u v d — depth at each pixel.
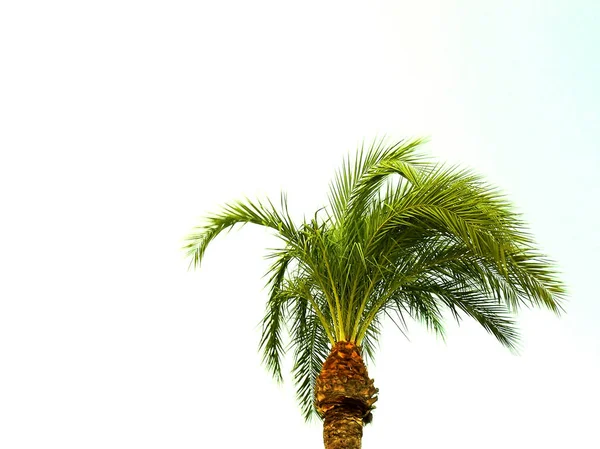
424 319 11.63
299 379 11.64
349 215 10.05
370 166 10.36
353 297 9.93
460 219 8.71
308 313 11.30
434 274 10.22
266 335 11.51
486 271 9.59
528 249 8.52
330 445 8.92
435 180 9.16
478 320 10.96
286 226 10.02
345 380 9.24
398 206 9.34
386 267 9.73
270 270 10.84
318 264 10.02
